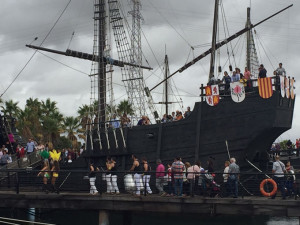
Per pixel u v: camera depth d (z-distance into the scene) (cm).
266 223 2550
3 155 2844
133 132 2614
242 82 2330
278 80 2273
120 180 2591
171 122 2505
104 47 2923
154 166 2525
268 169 2438
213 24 2819
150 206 2008
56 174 2308
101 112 2908
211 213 1919
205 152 2405
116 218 2562
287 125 2375
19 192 2314
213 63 2803
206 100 2422
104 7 2933
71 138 6506
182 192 2116
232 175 2036
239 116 2341
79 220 2612
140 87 2888
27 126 6156
